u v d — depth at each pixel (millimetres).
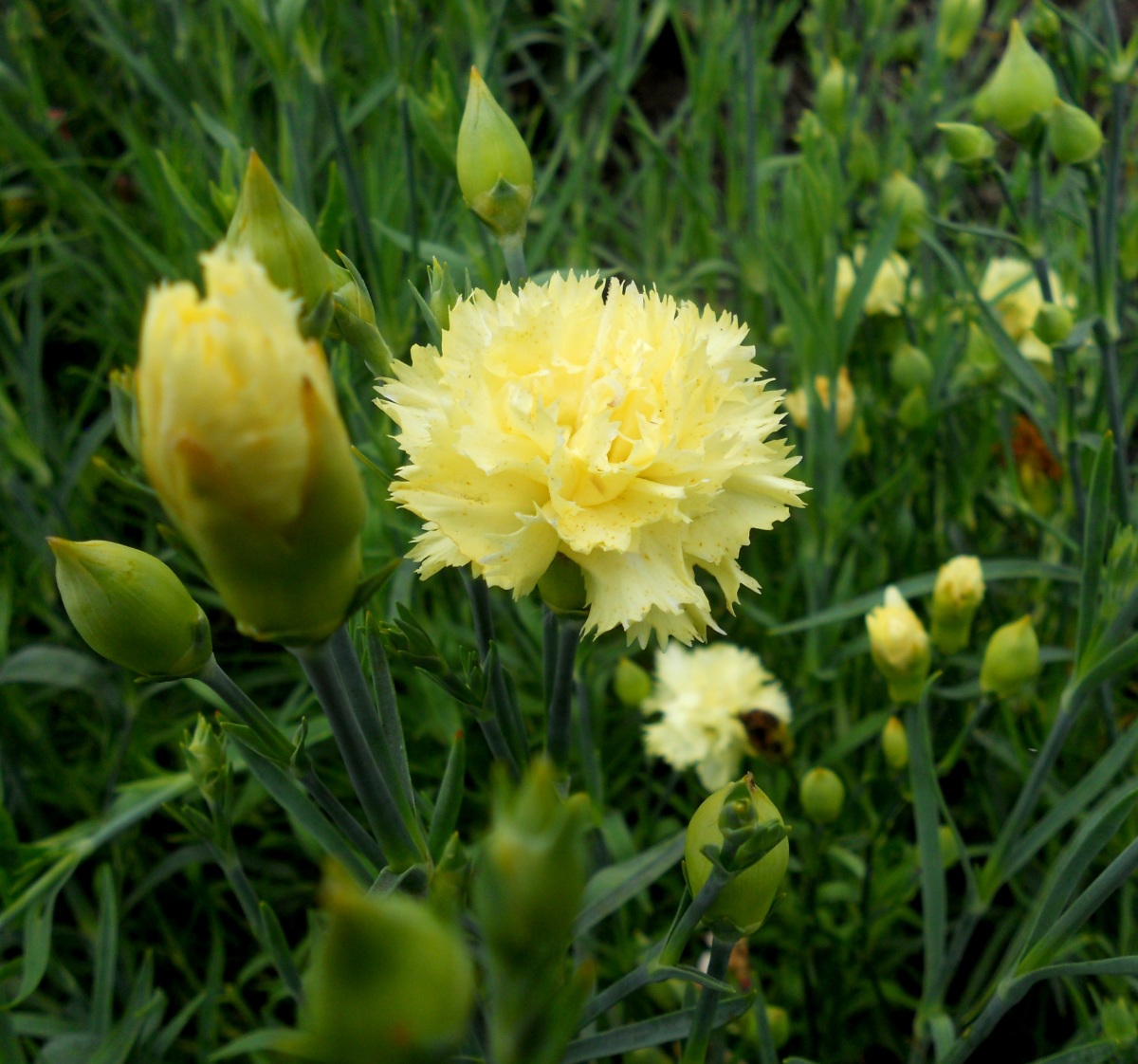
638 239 412
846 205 319
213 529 94
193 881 285
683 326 147
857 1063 281
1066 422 241
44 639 328
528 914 73
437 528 140
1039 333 233
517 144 181
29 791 296
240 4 261
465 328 150
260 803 309
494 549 138
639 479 141
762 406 150
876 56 380
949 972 207
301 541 96
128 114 402
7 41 388
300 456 91
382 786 127
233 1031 281
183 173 280
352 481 97
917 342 320
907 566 317
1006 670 206
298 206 280
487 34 317
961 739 217
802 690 302
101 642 127
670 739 267
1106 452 183
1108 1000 206
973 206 406
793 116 515
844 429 303
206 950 309
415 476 142
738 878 134
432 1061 69
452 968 69
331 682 116
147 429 91
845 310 271
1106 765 192
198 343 87
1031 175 240
